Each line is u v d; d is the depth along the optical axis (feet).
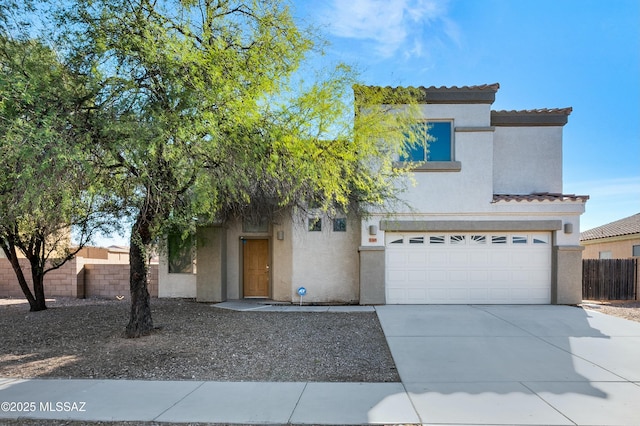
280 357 26.55
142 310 32.37
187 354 27.02
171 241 50.01
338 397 19.42
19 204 21.66
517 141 51.13
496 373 22.90
